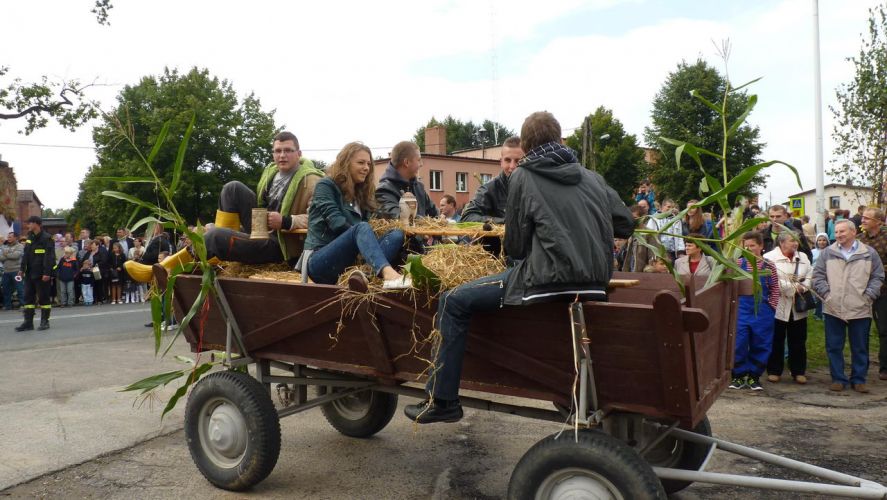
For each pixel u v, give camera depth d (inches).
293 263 184.2
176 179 140.5
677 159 125.1
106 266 616.4
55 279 612.1
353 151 163.6
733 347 146.4
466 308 120.4
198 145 1322.6
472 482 159.9
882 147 466.3
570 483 111.8
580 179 115.3
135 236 720.3
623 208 124.0
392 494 152.3
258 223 170.1
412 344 134.8
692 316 100.0
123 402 231.3
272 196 197.6
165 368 289.9
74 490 153.6
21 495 150.4
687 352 104.7
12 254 584.1
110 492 152.6
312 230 160.6
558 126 119.3
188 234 144.5
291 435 198.8
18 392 245.6
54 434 195.2
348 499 149.3
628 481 105.0
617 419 123.0
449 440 193.3
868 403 232.5
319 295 142.6
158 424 205.9
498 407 138.9
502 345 122.8
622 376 111.5
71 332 411.8
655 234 127.9
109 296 631.8
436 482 159.9
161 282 169.6
